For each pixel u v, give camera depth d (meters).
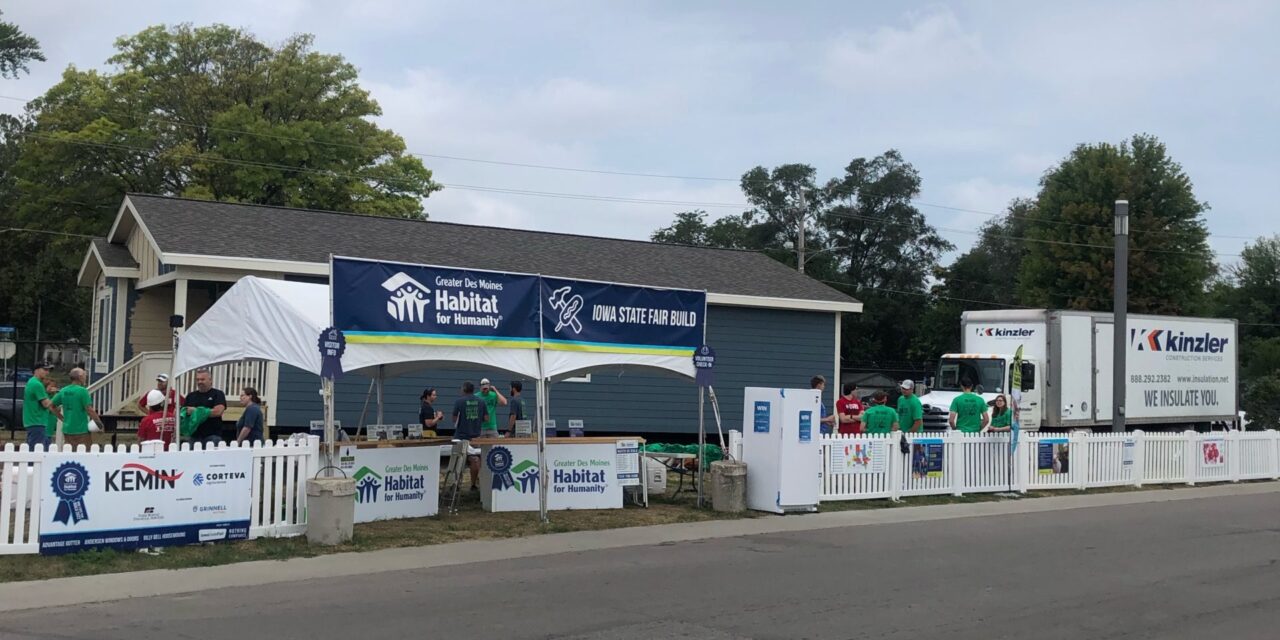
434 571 10.88
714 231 71.75
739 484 15.74
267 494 12.31
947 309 62.28
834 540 13.42
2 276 50.91
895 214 68.25
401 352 13.12
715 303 26.33
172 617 8.59
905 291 67.00
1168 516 16.66
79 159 42.47
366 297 12.88
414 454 14.42
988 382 26.75
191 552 11.41
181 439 15.02
